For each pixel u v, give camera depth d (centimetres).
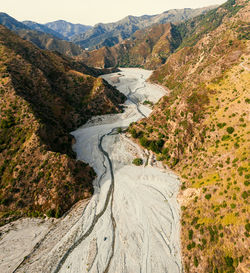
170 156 7612
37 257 4731
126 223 5469
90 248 4888
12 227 5434
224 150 5875
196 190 5606
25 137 7125
